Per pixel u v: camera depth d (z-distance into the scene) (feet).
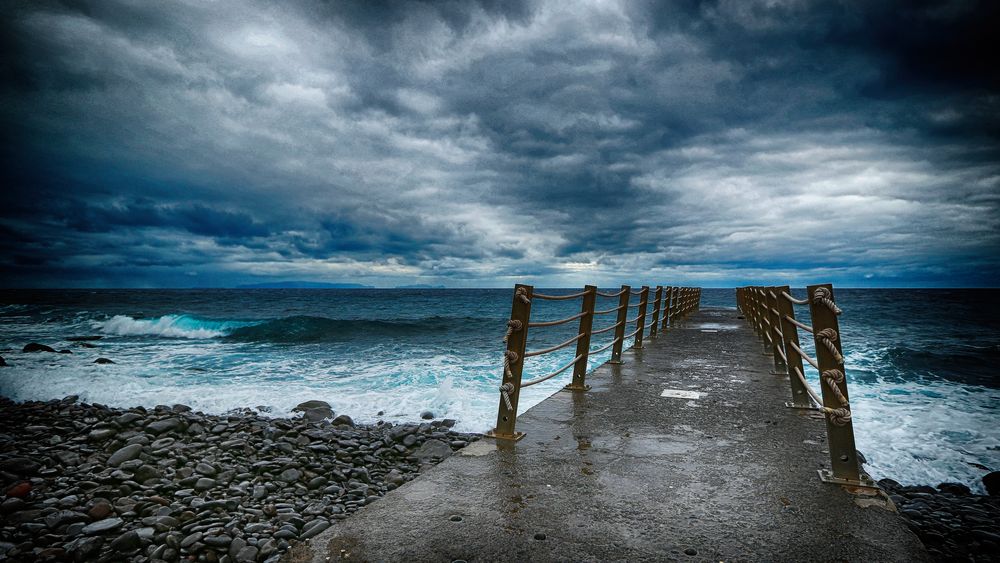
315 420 29.76
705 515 8.54
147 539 15.15
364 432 27.53
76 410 31.55
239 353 58.39
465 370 43.88
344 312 144.46
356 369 46.01
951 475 21.07
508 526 8.14
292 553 7.34
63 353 57.47
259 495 19.36
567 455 11.61
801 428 13.80
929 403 31.86
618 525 8.19
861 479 9.96
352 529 8.04
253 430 27.04
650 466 10.91
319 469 22.09
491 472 10.54
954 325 95.86
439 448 24.91
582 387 18.88
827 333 10.20
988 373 43.55
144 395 35.47
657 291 37.32
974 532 15.71
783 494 9.39
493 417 29.71
